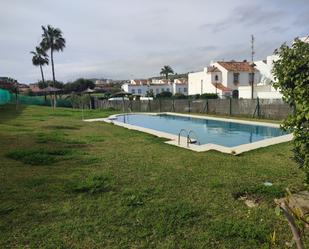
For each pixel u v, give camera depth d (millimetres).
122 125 20312
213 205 5312
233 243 4031
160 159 9070
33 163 8320
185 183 6570
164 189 6172
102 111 37500
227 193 5910
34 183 6512
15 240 4121
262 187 6168
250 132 19766
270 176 7047
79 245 3998
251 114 25266
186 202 5445
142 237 4211
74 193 5949
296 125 3836
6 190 6059
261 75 49594
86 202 5477
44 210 5117
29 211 5070
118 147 11289
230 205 5316
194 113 31422
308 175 4051
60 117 26188
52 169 7750
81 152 10047
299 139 3848
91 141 12680
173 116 31172
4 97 38312
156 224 4570
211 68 53125
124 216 4875
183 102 33500
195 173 7383
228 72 50281
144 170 7691
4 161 8547
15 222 4664
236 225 4488
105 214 4957
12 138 12961
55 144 11672
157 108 36719
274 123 20281
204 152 10406
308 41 4340
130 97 49906
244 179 6820
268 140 12789
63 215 4930
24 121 21172
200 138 17422
